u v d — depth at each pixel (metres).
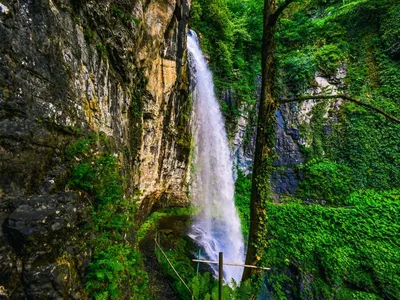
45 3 2.71
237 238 11.95
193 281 5.08
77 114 3.31
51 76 2.72
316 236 9.94
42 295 1.93
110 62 4.87
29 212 2.04
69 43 3.24
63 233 2.34
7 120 2.04
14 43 2.15
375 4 12.22
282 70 14.31
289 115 13.55
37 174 2.36
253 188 4.36
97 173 3.33
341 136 11.99
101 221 3.06
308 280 8.93
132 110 6.18
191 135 11.10
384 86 11.42
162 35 7.44
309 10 15.80
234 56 14.94
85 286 2.49
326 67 13.11
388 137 10.69
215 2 12.91
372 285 8.12
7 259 1.82
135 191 6.47
